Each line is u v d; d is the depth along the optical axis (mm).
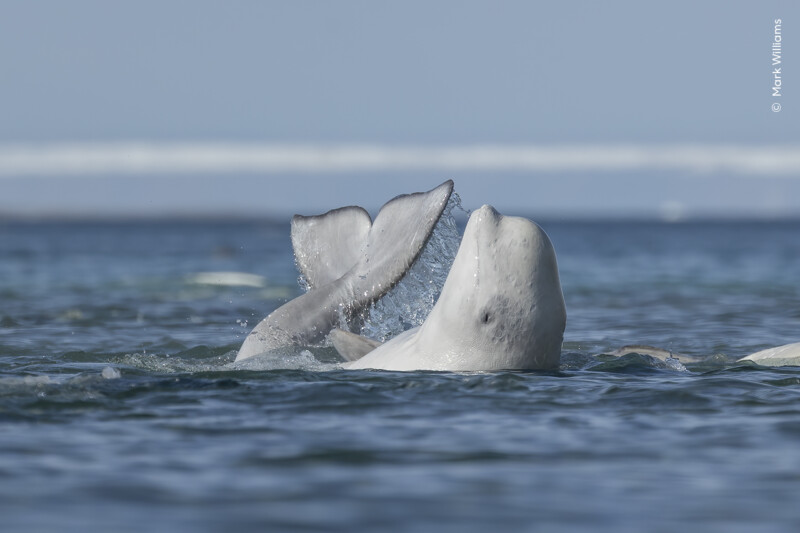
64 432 33562
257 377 42906
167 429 34094
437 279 46094
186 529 24094
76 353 56656
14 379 41281
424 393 39375
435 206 45656
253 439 32750
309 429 34219
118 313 95438
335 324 48656
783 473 28984
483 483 27953
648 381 42844
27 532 23922
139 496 26609
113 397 39000
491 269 41375
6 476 28344
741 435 33500
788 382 42531
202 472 28844
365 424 34906
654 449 31703
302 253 50406
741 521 24891
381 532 24000
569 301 108500
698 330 77562
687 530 24297
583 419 35844
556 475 28781
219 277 140125
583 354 51812
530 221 41875
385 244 47656
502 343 41844
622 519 25016
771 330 77062
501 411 36906
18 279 153750
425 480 28219
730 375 44656
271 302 111125
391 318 48281
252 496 26625
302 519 24812
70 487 27359
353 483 27891
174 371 48562
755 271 170000
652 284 137125
